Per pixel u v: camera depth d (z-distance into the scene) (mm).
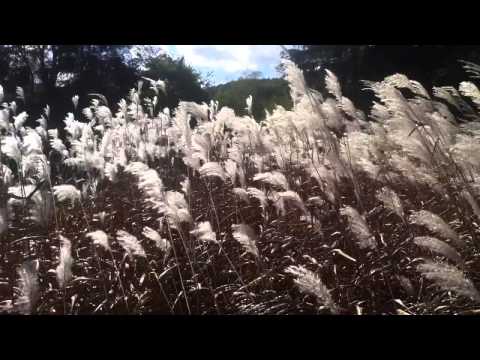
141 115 10055
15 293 4297
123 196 7184
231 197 6293
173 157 8812
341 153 5078
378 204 5188
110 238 5129
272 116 6352
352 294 3779
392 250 4078
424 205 4875
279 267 4301
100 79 28922
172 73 31844
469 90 4395
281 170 6234
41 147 6645
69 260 3553
